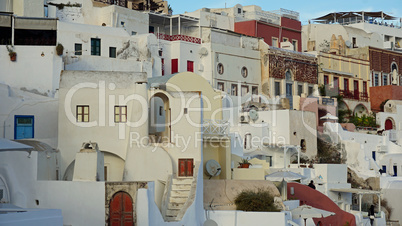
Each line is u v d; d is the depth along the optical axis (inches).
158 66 2279.8
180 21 2699.3
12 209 1259.2
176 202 1519.4
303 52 3031.5
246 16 3043.8
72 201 1445.6
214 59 2581.2
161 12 2906.0
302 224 1692.9
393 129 3097.9
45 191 1478.8
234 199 1619.1
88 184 1427.2
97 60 2075.5
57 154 1612.9
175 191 1539.1
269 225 1546.5
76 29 2132.1
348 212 1991.9
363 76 3228.3
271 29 2945.4
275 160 2267.5
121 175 1644.9
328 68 3036.4
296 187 1855.3
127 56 2237.9
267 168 2009.1
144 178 1577.3
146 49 2250.2
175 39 2564.0
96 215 1411.2
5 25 2042.3
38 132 1720.0
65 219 1449.3
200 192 1550.2
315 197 1878.7
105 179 1635.1
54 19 2091.5
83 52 2135.8
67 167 1621.6
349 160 2439.7
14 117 1699.1
